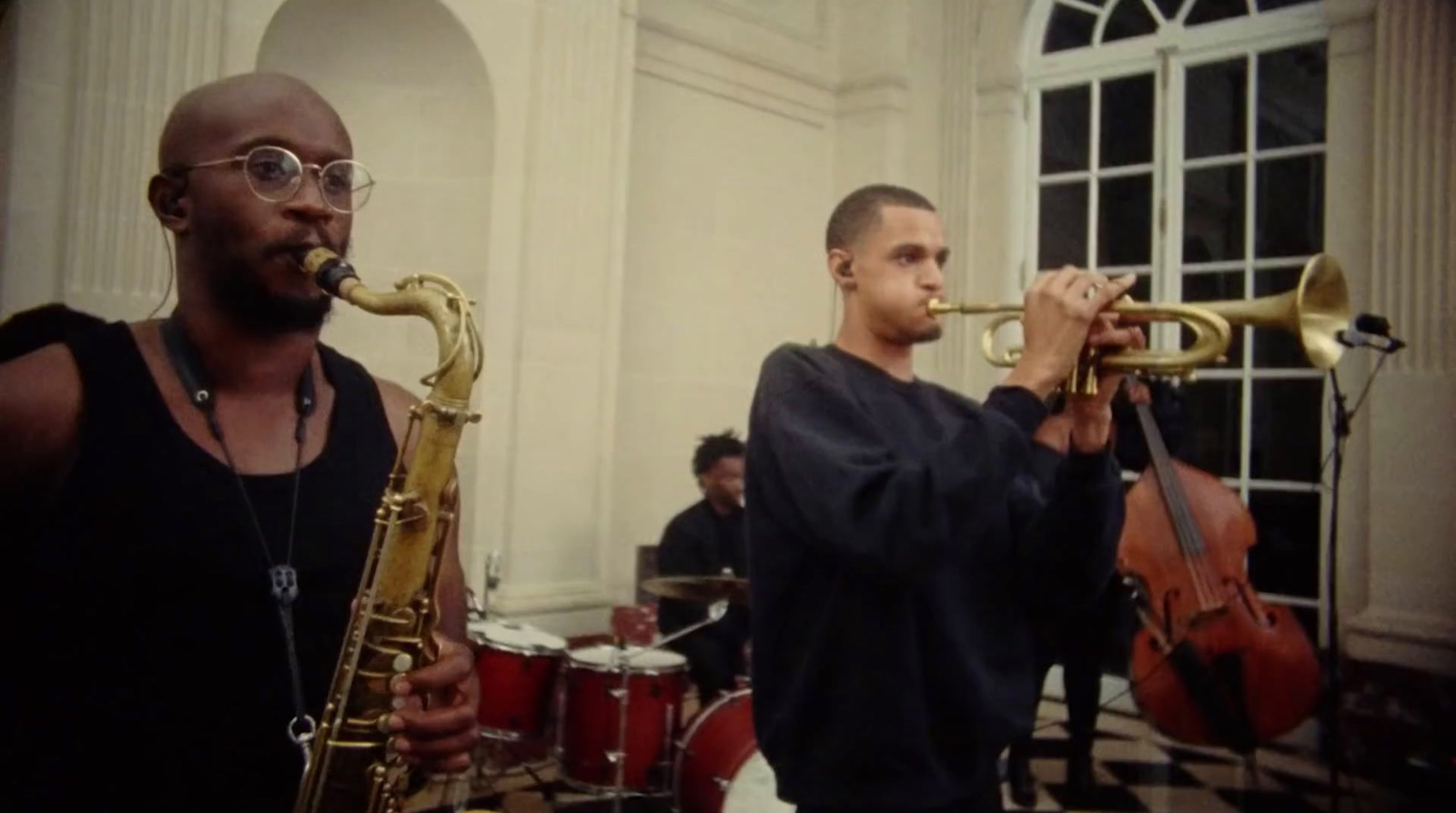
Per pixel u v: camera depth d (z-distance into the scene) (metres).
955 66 6.23
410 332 4.54
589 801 3.71
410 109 4.61
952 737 1.52
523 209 4.62
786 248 6.12
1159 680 3.76
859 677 1.49
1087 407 1.59
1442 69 4.48
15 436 1.07
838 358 1.69
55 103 3.42
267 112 1.17
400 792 1.29
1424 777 4.02
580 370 4.77
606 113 4.87
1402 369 4.52
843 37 6.35
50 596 1.06
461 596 1.48
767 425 1.58
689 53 5.57
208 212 1.15
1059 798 4.03
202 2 3.70
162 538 1.10
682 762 3.18
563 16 4.72
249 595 1.14
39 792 1.04
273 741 1.15
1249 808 3.93
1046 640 1.74
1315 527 4.92
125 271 3.51
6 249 3.33
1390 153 4.61
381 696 1.27
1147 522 3.82
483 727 3.52
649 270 5.43
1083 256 5.91
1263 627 3.77
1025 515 1.64
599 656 3.72
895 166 6.18
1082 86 5.95
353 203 1.24
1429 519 4.41
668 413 5.52
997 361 1.83
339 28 4.42
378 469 1.31
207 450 1.17
